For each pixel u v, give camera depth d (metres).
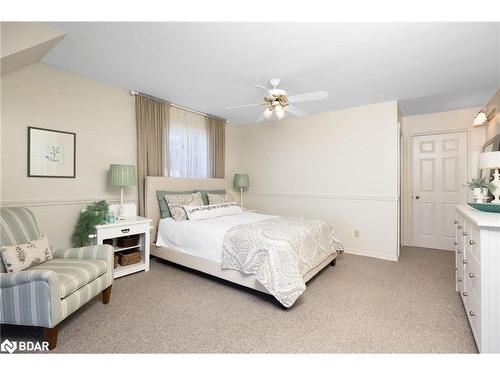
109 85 3.26
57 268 2.03
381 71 2.73
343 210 4.21
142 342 1.79
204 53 2.38
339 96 3.54
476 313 1.72
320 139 4.43
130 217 3.38
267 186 5.09
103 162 3.23
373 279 2.99
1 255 1.89
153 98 3.69
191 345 1.76
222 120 4.98
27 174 2.59
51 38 2.02
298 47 2.25
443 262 3.65
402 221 4.68
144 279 2.98
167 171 3.91
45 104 2.70
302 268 2.52
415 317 2.12
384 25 1.92
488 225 1.54
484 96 3.51
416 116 4.55
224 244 2.71
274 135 4.98
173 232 3.30
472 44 2.17
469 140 4.11
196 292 2.63
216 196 4.19
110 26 1.97
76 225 2.97
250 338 1.84
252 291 2.66
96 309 2.25
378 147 3.88
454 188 4.27
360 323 2.04
